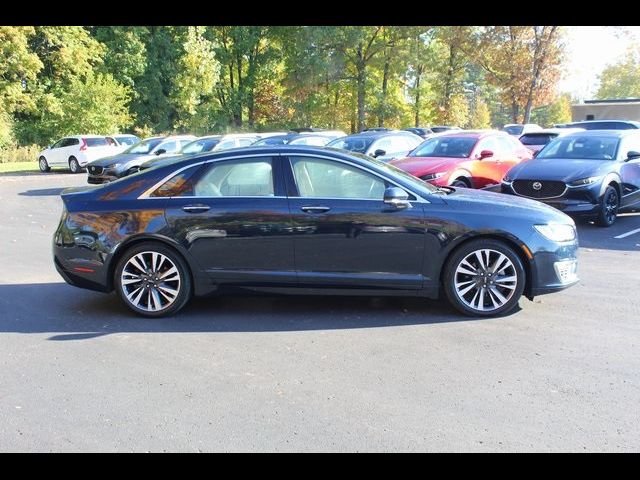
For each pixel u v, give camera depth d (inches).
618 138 435.8
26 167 1146.0
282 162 216.5
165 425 137.6
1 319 217.6
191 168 220.4
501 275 210.4
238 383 159.5
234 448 127.6
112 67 1457.9
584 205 386.9
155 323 211.9
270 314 219.9
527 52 1454.2
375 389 154.6
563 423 135.9
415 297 238.1
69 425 138.1
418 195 212.1
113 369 170.2
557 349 180.9
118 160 687.1
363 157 224.4
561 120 2824.8
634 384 155.9
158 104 1552.7
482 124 2972.4
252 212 211.9
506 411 141.8
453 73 1886.1
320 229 209.8
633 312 216.8
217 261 214.8
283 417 140.4
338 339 192.1
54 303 238.5
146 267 217.5
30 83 1275.8
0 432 135.3
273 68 1800.0
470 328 200.8
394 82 1877.5
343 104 1859.0
